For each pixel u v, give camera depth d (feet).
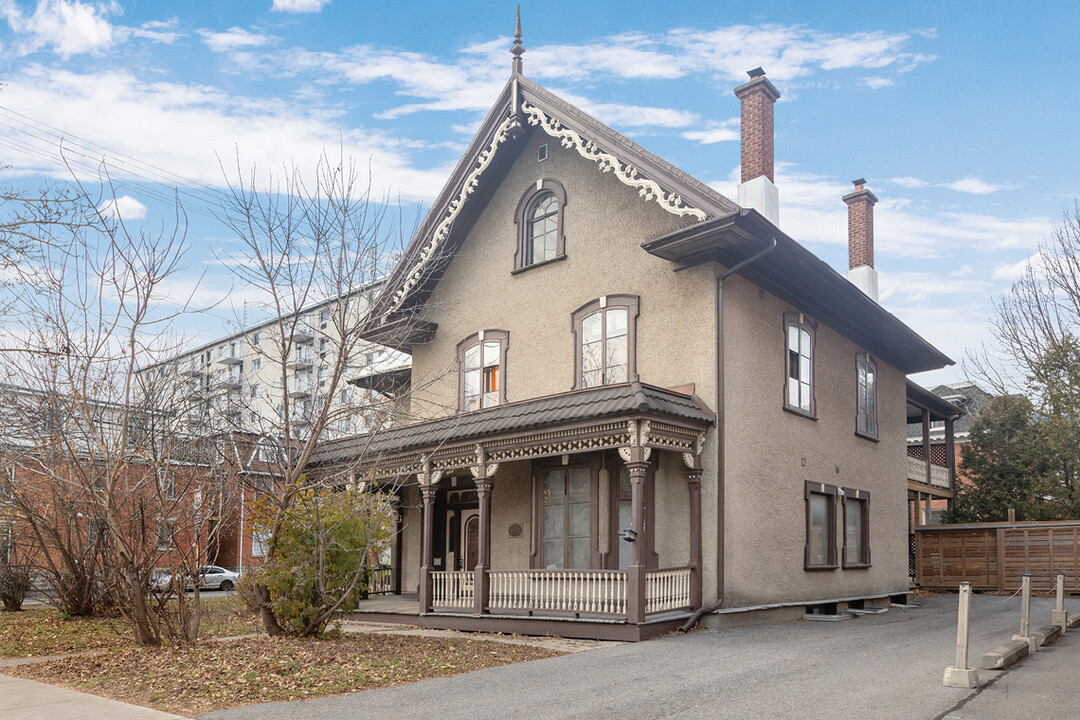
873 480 70.69
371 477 49.49
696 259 52.13
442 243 65.77
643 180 52.65
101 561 55.83
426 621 53.83
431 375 68.33
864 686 30.27
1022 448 99.71
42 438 42.80
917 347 74.84
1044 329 100.58
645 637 44.21
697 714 26.30
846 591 63.36
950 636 44.91
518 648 41.98
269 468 46.21
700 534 49.01
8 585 63.05
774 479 55.26
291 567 41.86
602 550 52.95
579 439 48.47
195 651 37.40
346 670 34.01
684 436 48.67
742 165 59.72
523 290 62.90
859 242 79.15
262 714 26.73
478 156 63.72
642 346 54.54
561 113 57.67
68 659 37.93
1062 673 32.58
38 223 33.27
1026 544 82.38
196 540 40.70
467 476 66.28
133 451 41.50
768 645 41.50
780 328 58.13
